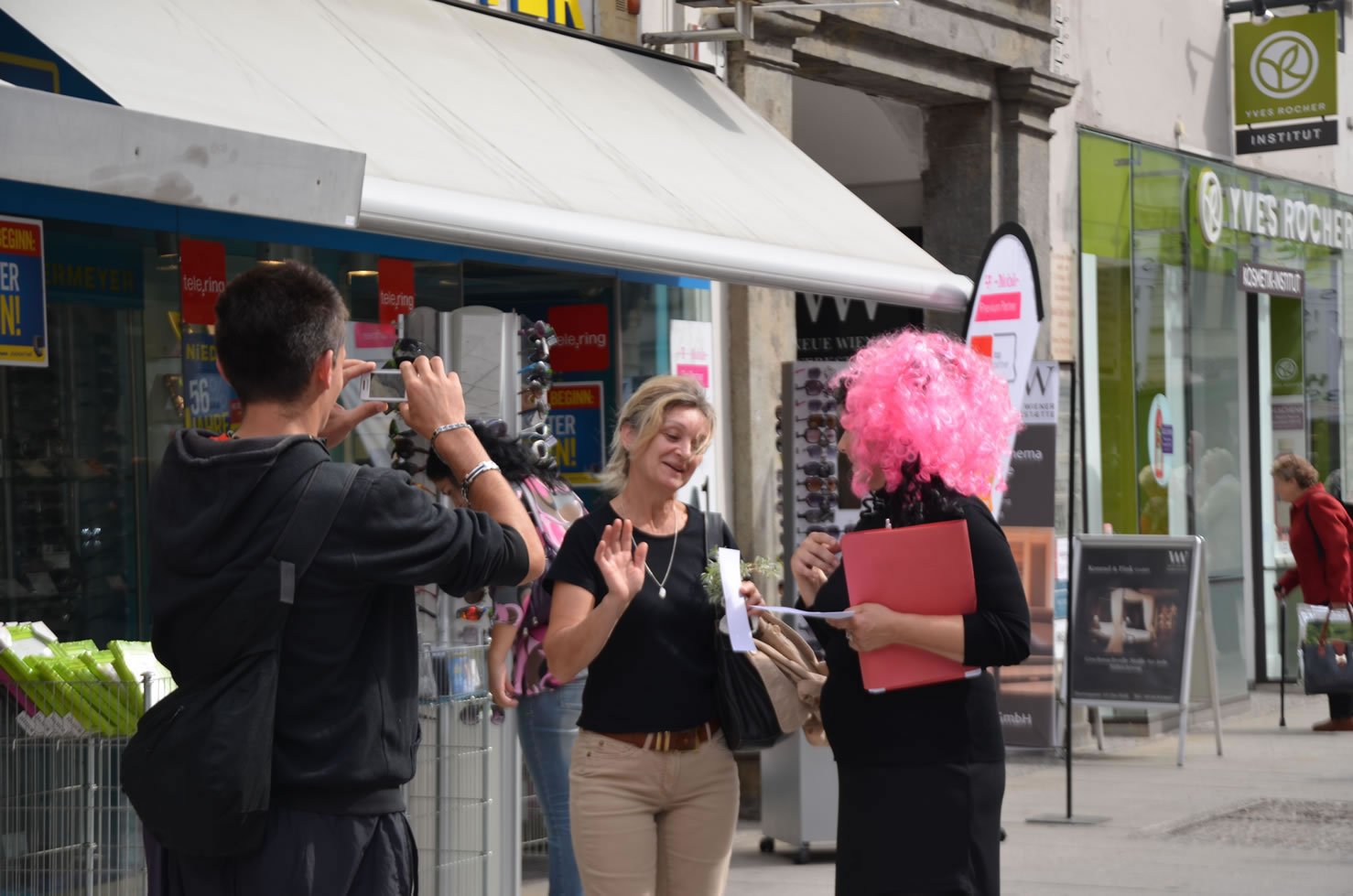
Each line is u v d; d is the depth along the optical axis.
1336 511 11.95
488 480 2.96
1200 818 8.56
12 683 3.91
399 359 5.23
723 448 9.20
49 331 5.88
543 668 5.16
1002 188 11.53
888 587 3.64
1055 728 9.96
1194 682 11.22
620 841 4.04
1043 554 9.57
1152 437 13.03
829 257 7.57
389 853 2.73
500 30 7.88
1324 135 14.19
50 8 5.51
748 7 8.82
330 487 2.68
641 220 6.58
